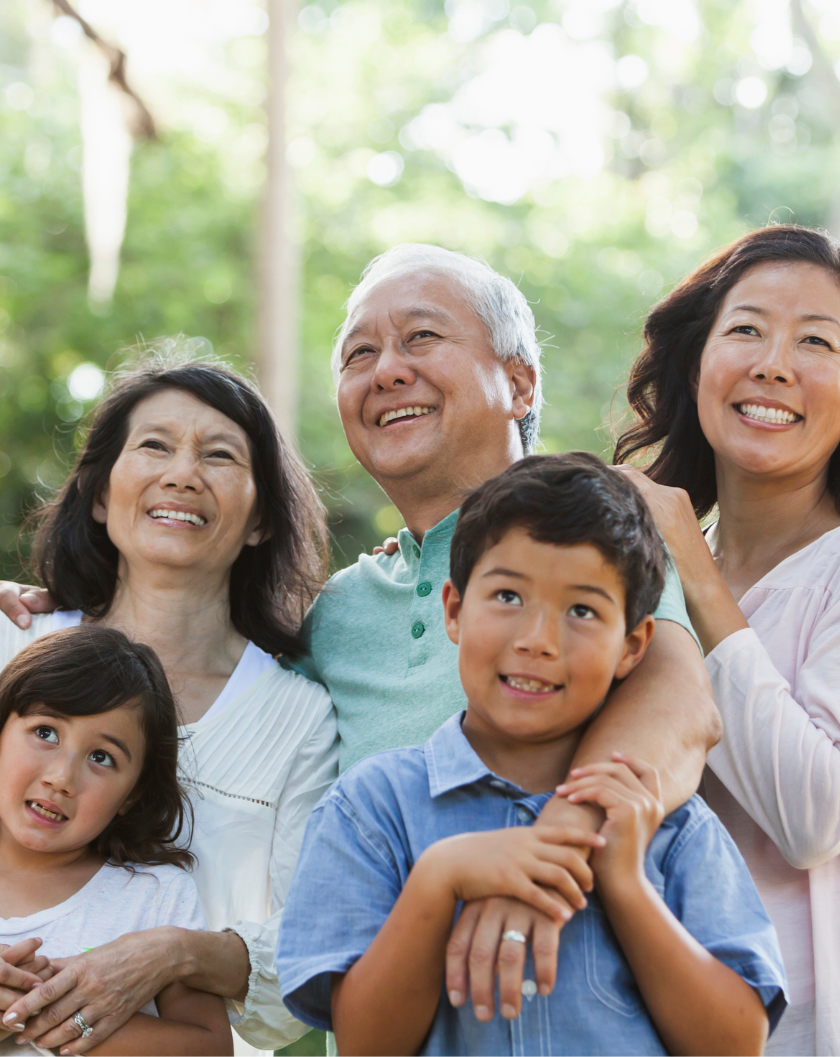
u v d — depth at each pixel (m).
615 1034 1.60
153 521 2.55
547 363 11.12
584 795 1.59
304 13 14.02
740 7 16.72
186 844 2.35
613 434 2.88
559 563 1.67
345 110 13.11
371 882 1.71
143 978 2.01
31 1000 1.93
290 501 2.80
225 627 2.71
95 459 2.69
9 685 2.15
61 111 11.74
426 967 1.56
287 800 2.46
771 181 13.65
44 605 2.70
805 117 16.28
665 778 1.69
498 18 16.70
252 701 2.53
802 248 2.37
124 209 10.08
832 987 2.04
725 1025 1.56
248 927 2.22
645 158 16.72
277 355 9.59
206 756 2.44
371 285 2.67
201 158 11.38
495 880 1.53
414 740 2.28
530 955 1.61
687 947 1.57
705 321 2.50
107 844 2.23
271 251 9.70
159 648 2.60
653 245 12.25
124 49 9.95
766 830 2.07
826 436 2.30
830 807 1.99
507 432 2.66
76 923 2.10
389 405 2.56
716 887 1.69
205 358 2.98
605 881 1.56
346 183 12.17
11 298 10.81
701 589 2.16
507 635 1.67
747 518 2.45
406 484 2.59
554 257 11.69
